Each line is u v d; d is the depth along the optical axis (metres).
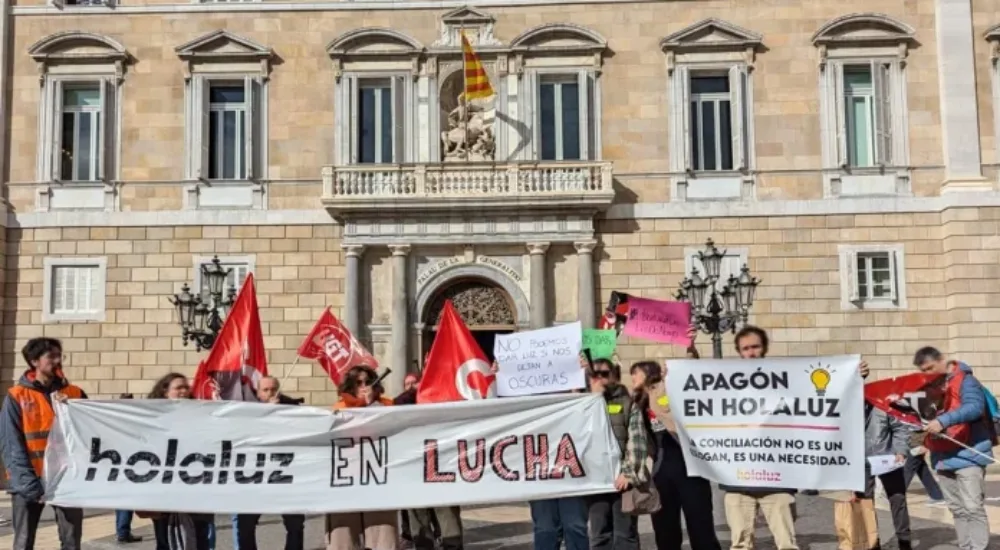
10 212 29.84
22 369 29.41
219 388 14.05
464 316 29.77
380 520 11.59
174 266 29.77
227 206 30.00
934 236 29.19
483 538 15.58
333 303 29.59
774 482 10.67
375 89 30.59
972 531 11.84
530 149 29.94
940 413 12.20
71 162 30.42
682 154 29.77
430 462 11.45
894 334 29.00
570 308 29.31
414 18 30.48
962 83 29.23
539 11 30.44
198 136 30.03
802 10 29.98
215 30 30.30
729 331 29.06
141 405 11.37
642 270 29.52
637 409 11.29
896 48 29.69
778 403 10.80
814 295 29.25
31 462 11.03
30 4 30.45
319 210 29.92
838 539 14.05
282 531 16.94
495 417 11.52
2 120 29.91
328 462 11.41
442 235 29.11
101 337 29.55
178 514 11.70
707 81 30.45
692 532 11.26
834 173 29.53
